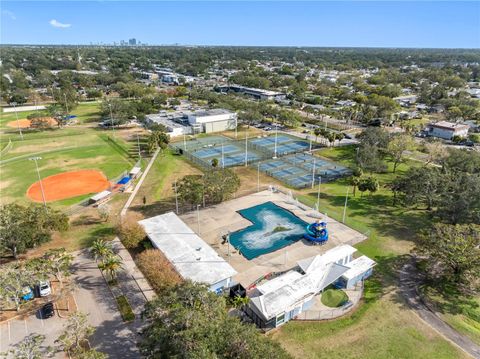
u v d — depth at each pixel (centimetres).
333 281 5059
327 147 12638
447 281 5400
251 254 6156
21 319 4559
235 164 10819
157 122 14562
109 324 4478
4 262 5747
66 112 16125
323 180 9638
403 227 7131
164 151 11894
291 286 4859
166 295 3950
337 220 7375
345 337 4384
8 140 12938
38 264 4928
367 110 16275
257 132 14762
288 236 6756
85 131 14362
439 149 10094
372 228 7088
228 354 3131
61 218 6247
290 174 10100
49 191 8656
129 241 5931
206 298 3731
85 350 4000
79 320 4038
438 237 5444
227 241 6438
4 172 9856
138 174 9731
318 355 4106
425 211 7794
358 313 4803
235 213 7638
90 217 7394
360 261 5616
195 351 3012
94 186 9000
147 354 3447
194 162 10962
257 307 4453
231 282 5294
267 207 7931
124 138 13362
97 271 5584
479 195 6394
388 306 4934
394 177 9806
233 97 19988
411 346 4253
